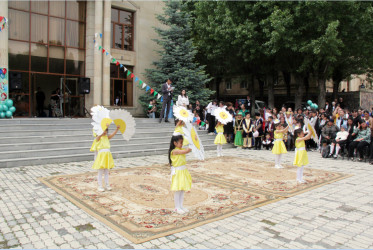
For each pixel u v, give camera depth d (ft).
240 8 64.95
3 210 18.74
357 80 115.75
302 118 47.52
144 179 27.14
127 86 69.05
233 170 31.96
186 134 17.56
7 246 14.01
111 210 18.78
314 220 17.80
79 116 62.54
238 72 81.97
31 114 57.06
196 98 66.54
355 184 26.66
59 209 19.02
